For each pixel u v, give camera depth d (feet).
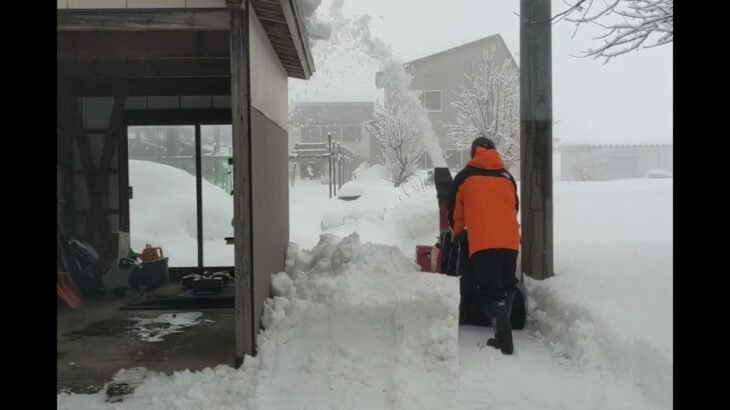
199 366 16.62
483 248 16.20
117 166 28.76
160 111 28.84
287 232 27.07
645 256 21.17
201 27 16.05
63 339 19.35
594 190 44.24
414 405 13.08
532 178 20.27
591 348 15.17
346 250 20.12
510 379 14.38
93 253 26.63
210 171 29.71
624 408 12.78
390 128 81.30
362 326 15.87
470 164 17.20
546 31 20.36
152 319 22.02
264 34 19.60
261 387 14.37
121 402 14.20
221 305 23.95
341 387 14.10
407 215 36.35
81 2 15.99
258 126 17.88
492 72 72.90
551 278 19.65
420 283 17.57
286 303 17.72
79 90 28.04
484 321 18.72
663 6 22.86
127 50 22.49
